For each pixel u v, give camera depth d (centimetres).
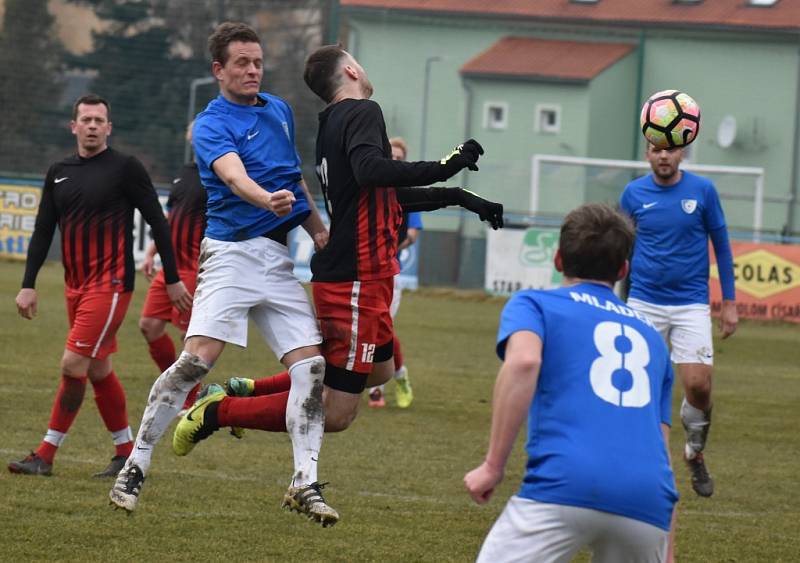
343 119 1482
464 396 3112
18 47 7769
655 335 1068
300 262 6569
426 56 9362
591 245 1067
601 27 9281
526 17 9338
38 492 1812
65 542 1541
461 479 2084
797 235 7250
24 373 3064
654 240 2147
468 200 1519
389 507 1844
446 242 6875
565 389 1020
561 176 8062
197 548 1546
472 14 9331
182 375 1509
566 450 1000
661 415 1085
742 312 5919
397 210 1545
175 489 1884
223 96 1553
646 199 2162
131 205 2017
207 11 8025
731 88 9119
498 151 9344
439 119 9394
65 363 1939
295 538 1623
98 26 7881
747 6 9125
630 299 2184
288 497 1460
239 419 1564
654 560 1032
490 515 1823
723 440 2664
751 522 1870
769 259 5897
